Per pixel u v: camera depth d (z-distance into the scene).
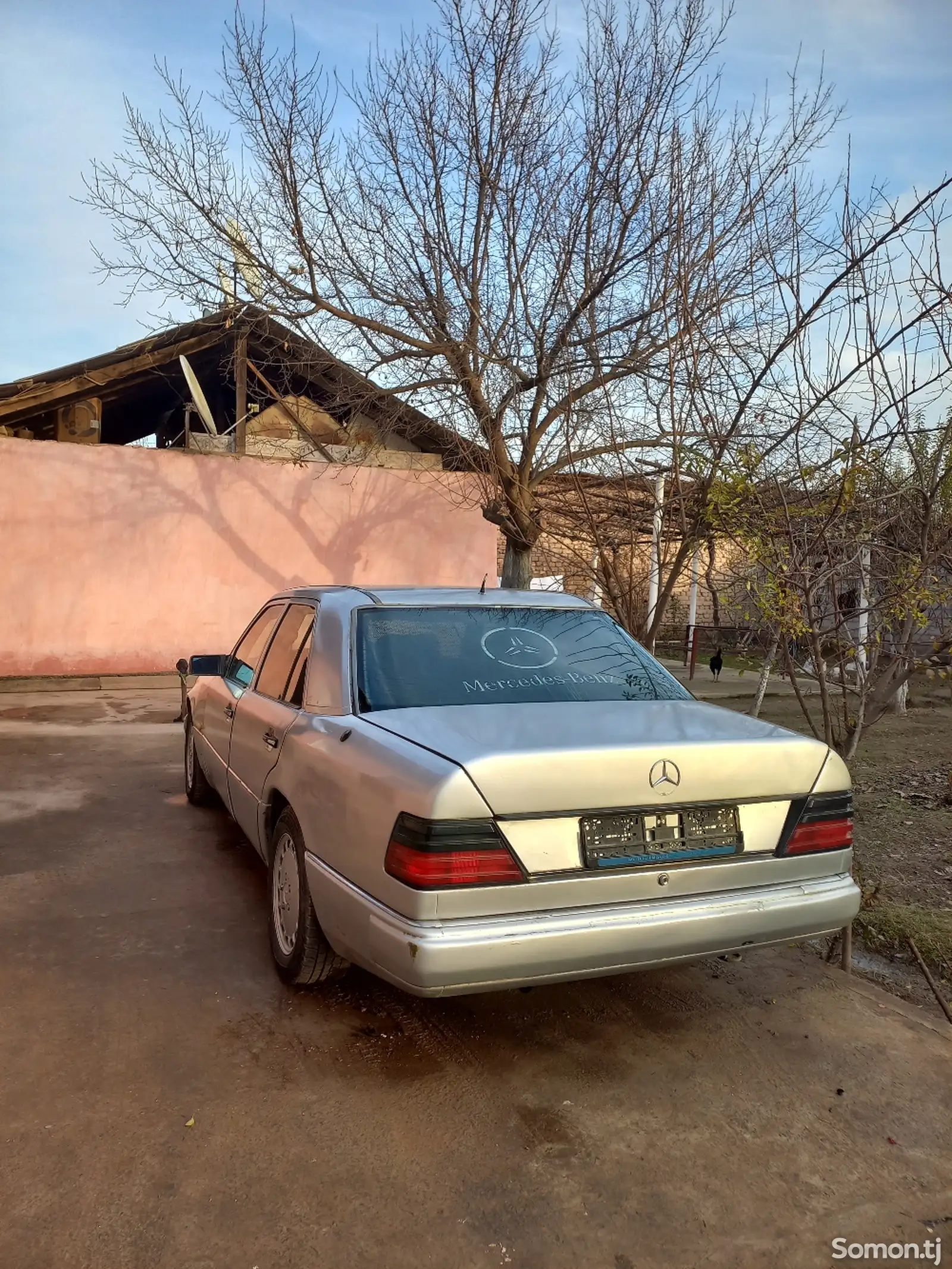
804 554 3.95
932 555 3.92
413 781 2.67
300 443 13.58
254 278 9.01
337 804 3.03
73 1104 2.74
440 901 2.56
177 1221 2.27
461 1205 2.36
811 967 3.89
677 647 16.45
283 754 3.65
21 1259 2.12
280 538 12.99
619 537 6.03
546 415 8.69
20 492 11.70
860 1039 3.28
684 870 2.84
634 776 2.79
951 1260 2.22
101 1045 3.08
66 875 4.77
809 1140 2.67
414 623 3.79
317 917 3.26
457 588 4.21
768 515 4.05
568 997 3.56
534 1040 3.22
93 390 12.23
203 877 4.79
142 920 4.20
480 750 2.70
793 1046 3.22
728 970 3.85
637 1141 2.65
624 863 2.77
